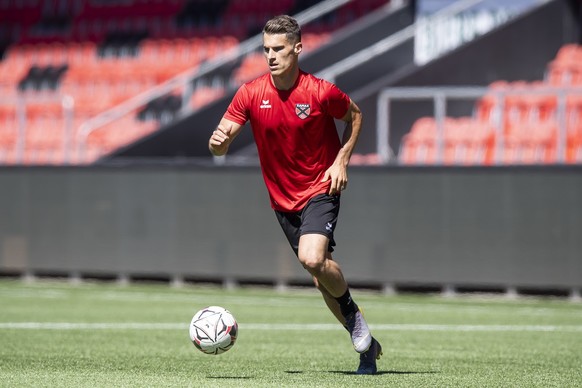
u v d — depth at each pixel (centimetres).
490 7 5953
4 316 3306
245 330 2962
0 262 4978
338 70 5353
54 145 6512
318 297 4231
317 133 1812
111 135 6356
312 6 6838
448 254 4241
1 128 6825
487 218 4184
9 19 7700
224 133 1811
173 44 7100
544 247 4109
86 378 1842
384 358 2288
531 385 1827
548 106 5256
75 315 3366
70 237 4847
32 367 2031
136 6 7375
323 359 2241
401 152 5162
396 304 3947
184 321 3191
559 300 4153
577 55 5438
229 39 7006
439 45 5866
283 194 1852
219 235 4584
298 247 1820
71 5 7600
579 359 2289
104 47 7288
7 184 4953
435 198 4253
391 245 4319
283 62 1764
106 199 4781
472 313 3588
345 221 4378
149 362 2139
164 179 4672
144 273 4716
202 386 1719
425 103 5219
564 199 4078
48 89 7125
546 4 5462
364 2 6550
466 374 1980
